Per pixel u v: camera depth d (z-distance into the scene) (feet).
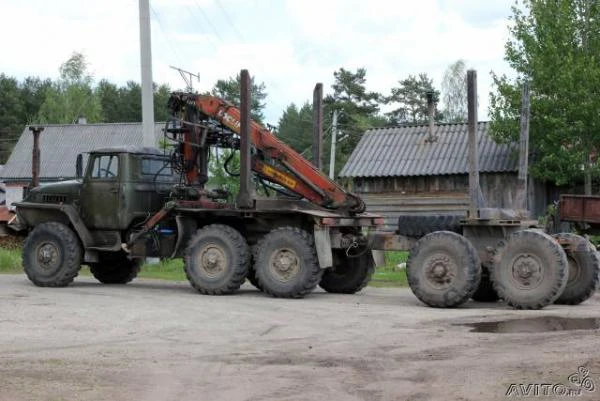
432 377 24.08
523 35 86.33
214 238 48.03
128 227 52.19
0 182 189.16
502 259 42.19
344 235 48.49
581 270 44.68
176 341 30.91
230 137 53.11
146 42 70.08
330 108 205.57
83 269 69.46
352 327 34.68
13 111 301.02
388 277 63.10
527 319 37.50
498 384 22.76
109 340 31.09
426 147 97.19
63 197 53.57
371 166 96.02
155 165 53.42
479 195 58.13
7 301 43.42
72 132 189.88
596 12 85.35
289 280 46.32
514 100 84.89
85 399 21.56
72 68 242.37
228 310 40.47
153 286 54.49
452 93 199.21
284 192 51.57
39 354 27.99
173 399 21.67
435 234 42.96
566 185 90.12
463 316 38.47
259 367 25.82
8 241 75.77
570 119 83.05
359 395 22.06
